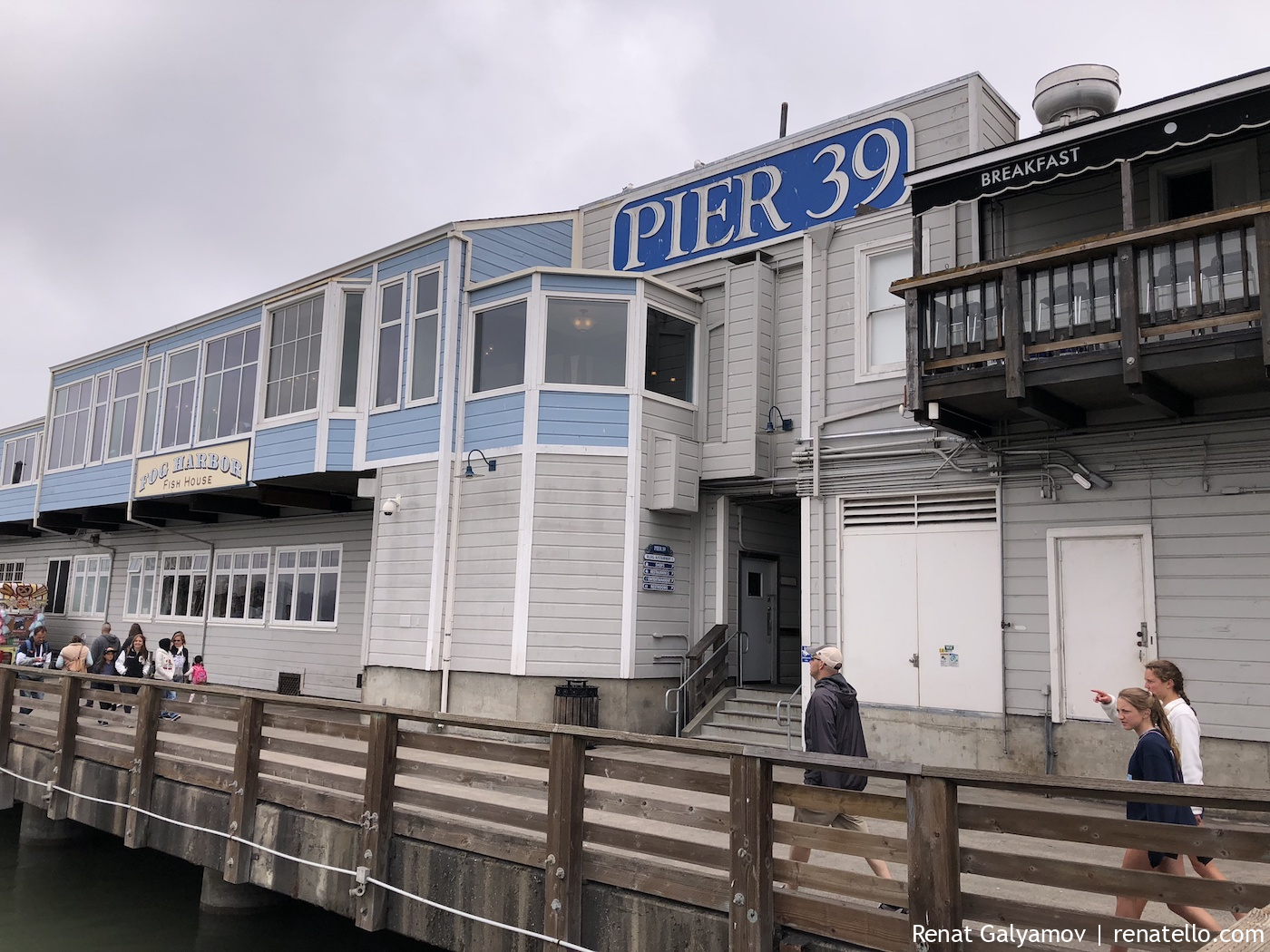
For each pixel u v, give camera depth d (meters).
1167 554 8.68
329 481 15.10
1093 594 9.07
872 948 4.95
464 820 6.78
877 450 10.64
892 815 4.96
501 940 6.34
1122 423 9.01
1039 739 9.22
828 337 11.34
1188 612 8.52
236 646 18.03
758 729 11.78
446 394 13.23
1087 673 9.02
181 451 17.02
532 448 12.47
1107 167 8.34
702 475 13.02
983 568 9.81
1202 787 4.04
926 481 10.28
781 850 7.10
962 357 8.86
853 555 10.71
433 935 6.71
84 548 22.69
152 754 9.35
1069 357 8.18
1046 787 4.40
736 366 12.90
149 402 18.25
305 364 14.95
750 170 13.35
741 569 13.47
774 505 14.05
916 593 10.22
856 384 11.00
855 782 5.62
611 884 5.96
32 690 11.50
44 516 20.80
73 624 22.39
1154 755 4.82
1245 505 8.35
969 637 9.80
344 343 14.58
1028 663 9.38
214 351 16.88
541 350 12.72
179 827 8.86
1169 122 8.05
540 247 14.67
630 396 12.61
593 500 12.42
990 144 11.69
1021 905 4.58
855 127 12.41
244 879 7.98
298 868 7.62
